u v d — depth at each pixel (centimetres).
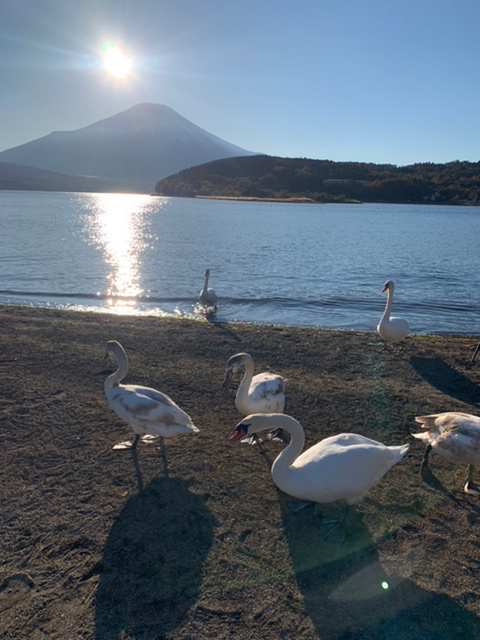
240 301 1939
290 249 3678
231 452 700
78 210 9481
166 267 2719
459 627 432
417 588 472
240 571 484
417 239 4756
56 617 430
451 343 1324
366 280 2414
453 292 2153
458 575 489
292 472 538
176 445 714
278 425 550
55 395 868
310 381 989
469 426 597
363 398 905
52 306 1794
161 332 1333
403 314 1775
